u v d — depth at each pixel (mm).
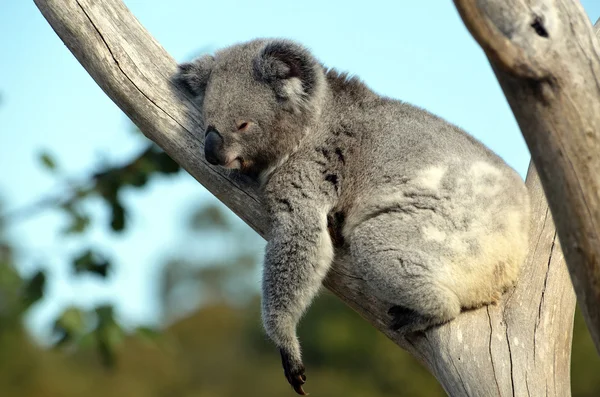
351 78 10039
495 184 8766
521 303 8547
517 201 8820
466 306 8562
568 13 6145
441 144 9055
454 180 8750
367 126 9477
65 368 30484
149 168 12461
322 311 27422
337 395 25047
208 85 9617
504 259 8570
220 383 34219
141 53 9688
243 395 33781
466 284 8477
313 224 9164
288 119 9531
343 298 9219
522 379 7883
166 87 9695
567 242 6230
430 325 8484
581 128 6059
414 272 8477
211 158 9273
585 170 6070
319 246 9117
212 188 9688
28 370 29312
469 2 5852
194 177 9727
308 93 9586
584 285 6219
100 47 9531
